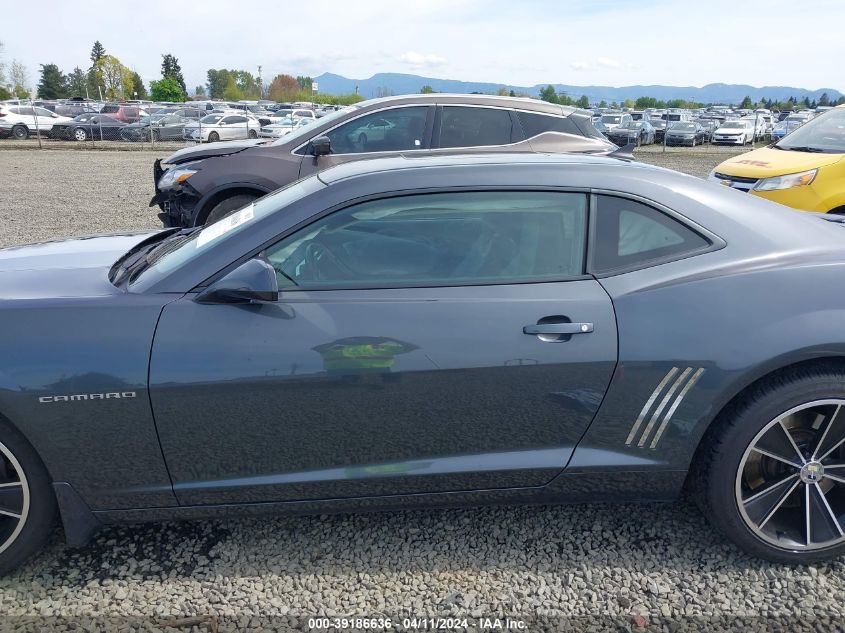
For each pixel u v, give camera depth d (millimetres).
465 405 2381
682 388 2375
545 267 2471
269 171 6020
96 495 2373
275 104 47688
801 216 2730
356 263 2447
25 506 2350
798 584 2469
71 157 20281
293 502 2477
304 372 2303
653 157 22938
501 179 2535
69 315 2303
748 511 2488
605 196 2523
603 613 2340
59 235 8320
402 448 2426
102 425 2279
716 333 2346
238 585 2467
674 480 2518
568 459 2477
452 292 2406
